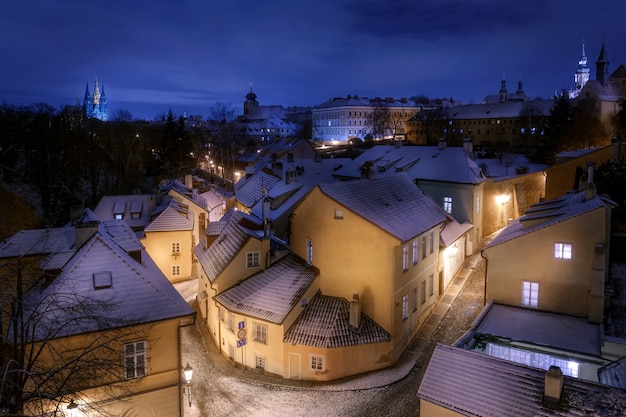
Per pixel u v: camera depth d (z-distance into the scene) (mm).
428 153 53719
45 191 61125
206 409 26031
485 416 17250
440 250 38219
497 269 29078
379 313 30297
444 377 19172
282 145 108938
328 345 28453
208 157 108625
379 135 137125
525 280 28328
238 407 26203
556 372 16781
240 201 57531
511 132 107938
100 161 75812
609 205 28156
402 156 55656
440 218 37812
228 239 36438
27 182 63938
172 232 46562
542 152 77062
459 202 47344
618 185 37531
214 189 72188
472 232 46594
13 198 56562
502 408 17328
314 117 169250
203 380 29469
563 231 27109
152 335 21016
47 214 58844
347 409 25531
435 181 49094
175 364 21516
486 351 24766
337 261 31844
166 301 21812
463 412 17703
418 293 33812
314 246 33062
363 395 26781
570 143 72188
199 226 54500
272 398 27078
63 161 63688
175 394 21516
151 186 83562
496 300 29250
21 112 68125
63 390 17641
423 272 34656
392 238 29516
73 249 23656
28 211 56781
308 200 33344
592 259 26438
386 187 37406
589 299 26203
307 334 29297
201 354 33281
